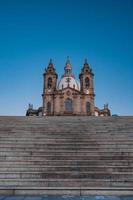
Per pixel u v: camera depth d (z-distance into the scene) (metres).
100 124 14.68
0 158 10.45
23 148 11.19
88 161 10.12
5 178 9.18
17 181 8.89
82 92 83.94
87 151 10.88
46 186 8.62
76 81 96.06
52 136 12.54
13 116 17.36
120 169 9.59
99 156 10.53
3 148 11.09
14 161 10.22
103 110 94.00
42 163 10.10
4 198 7.49
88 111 82.31
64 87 90.25
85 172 9.38
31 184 8.77
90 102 83.31
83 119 16.33
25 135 12.70
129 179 8.98
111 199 7.32
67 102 82.25
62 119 16.28
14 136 12.45
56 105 81.69
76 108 81.50
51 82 85.31
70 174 9.30
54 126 14.38
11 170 9.72
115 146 11.39
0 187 8.16
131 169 9.59
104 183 8.77
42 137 12.35
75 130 13.59
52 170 9.68
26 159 10.43
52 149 11.25
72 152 10.88
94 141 11.93
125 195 7.84
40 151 10.93
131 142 11.63
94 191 7.94
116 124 14.54
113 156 10.48
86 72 87.06
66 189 7.99
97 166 9.74
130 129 13.48
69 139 12.18
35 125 14.58
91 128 13.96
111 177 9.15
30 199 7.36
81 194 7.91
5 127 14.05
